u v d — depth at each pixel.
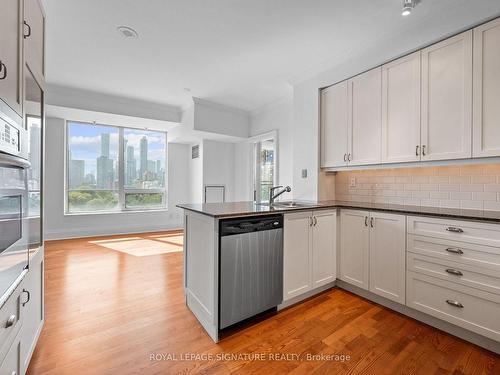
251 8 2.04
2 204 1.03
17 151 1.11
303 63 2.97
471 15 1.85
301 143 3.28
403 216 2.11
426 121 2.13
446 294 1.86
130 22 2.24
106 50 2.74
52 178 4.60
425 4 1.93
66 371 1.47
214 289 1.78
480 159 1.88
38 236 1.63
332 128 2.94
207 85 3.70
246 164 5.23
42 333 1.83
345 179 3.19
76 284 2.72
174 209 5.86
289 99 4.13
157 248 4.17
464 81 1.92
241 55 2.81
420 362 1.58
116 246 4.28
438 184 2.40
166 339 1.80
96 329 1.90
